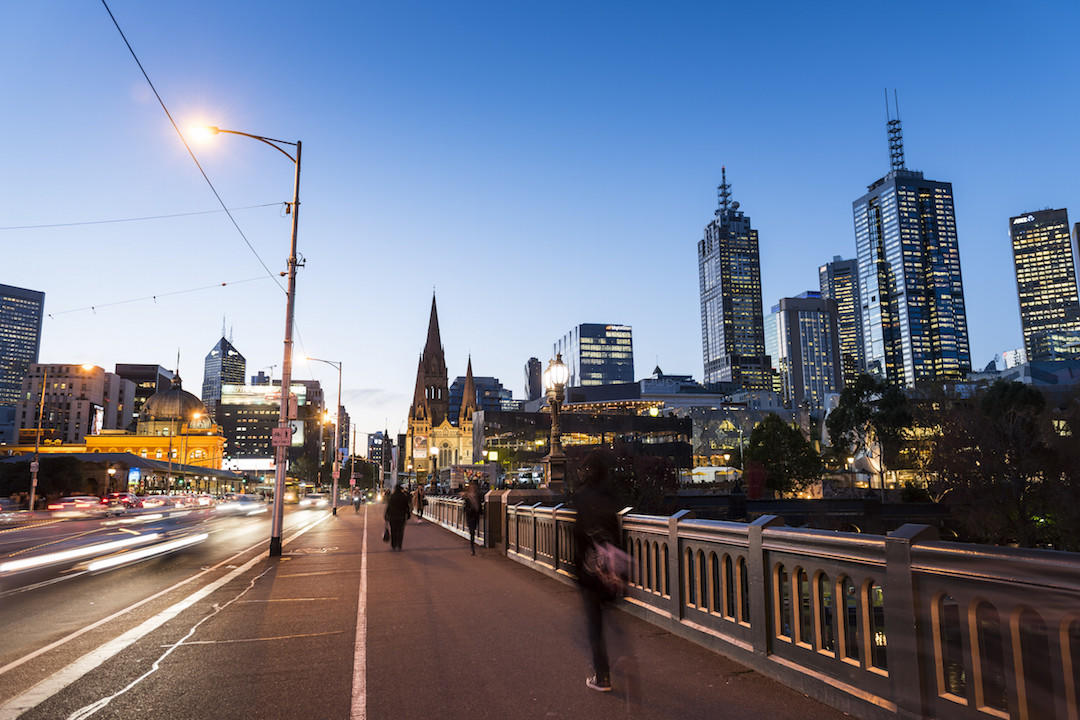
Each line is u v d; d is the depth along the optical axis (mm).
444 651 6562
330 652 6648
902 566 4094
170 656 6629
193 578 12875
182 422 155125
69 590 11469
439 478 124438
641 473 63562
